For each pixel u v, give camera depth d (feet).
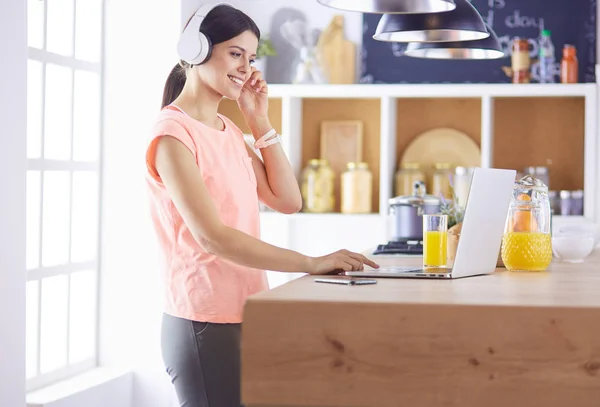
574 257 9.31
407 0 9.50
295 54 18.22
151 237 15.34
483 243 7.30
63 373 14.37
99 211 15.49
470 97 18.07
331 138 18.52
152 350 15.40
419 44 12.09
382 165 17.37
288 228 17.54
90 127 15.42
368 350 5.22
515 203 7.89
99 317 15.55
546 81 17.22
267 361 5.30
